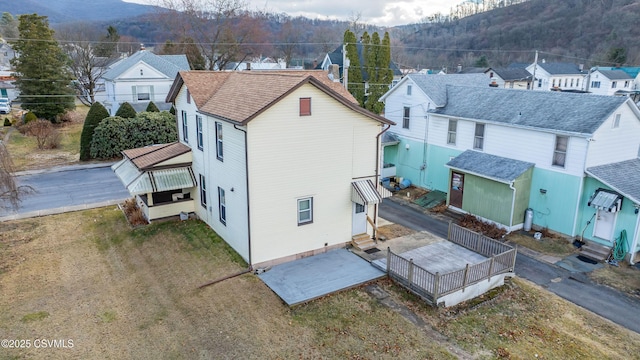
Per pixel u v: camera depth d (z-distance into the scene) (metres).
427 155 27.95
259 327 13.15
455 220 23.38
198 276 16.17
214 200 19.50
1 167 19.83
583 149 19.12
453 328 13.34
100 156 33.91
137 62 42.88
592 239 19.70
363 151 18.45
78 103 61.84
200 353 11.98
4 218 21.95
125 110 36.09
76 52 56.69
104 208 23.81
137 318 13.59
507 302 15.09
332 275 16.28
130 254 18.09
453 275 14.39
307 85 16.17
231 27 63.50
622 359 12.27
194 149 21.20
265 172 16.11
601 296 15.84
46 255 17.95
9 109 53.09
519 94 23.86
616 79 60.62
